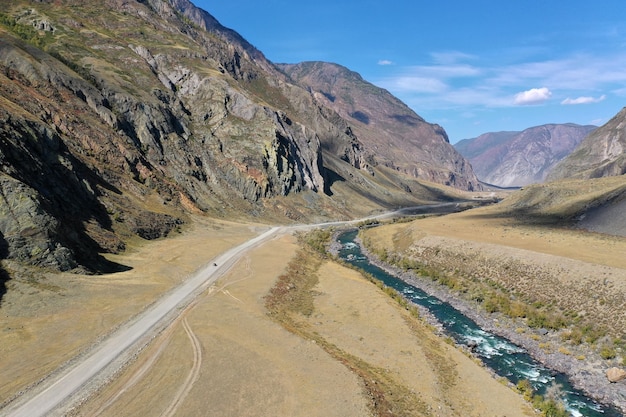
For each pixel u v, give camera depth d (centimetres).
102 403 2289
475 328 4475
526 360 3750
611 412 2962
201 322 3500
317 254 7500
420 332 4028
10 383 2370
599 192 9319
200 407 2300
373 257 8012
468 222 9619
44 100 7706
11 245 3666
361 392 2577
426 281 6150
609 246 6012
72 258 4088
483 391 3038
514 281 5319
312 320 4081
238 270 5509
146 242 6231
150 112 10656
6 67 7831
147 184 8544
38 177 4981
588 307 4275
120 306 3688
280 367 2823
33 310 3200
